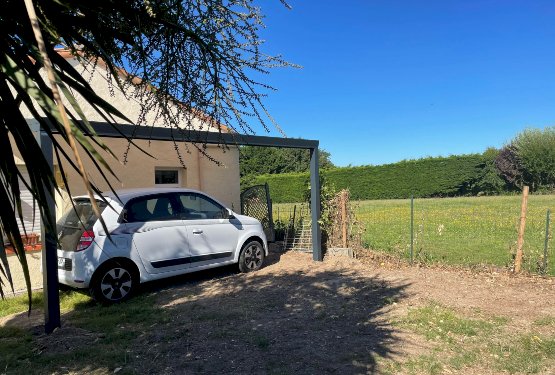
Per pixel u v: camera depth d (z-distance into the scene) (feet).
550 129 114.21
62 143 22.48
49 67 3.82
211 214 25.35
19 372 13.23
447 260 28.53
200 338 15.72
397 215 63.46
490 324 16.69
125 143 29.84
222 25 9.41
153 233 22.18
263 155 135.95
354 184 127.13
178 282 25.14
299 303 19.99
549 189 113.09
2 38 5.57
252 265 27.32
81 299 21.58
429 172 118.83
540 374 12.68
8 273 5.82
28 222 23.54
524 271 24.39
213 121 10.92
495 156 117.50
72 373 13.12
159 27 9.06
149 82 9.75
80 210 21.20
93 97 5.36
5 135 5.65
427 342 14.98
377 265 27.61
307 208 34.91
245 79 10.05
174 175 34.37
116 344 15.33
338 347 14.60
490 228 44.75
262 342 15.02
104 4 7.01
